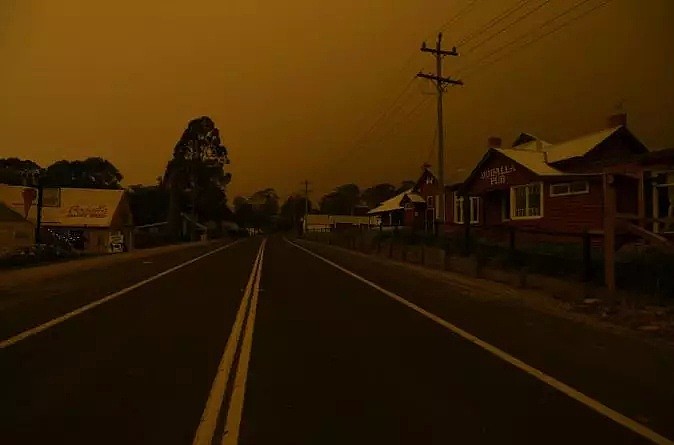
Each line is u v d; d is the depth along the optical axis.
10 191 56.28
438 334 11.42
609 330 11.87
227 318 13.34
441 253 26.41
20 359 9.27
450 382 7.95
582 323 12.70
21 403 6.97
